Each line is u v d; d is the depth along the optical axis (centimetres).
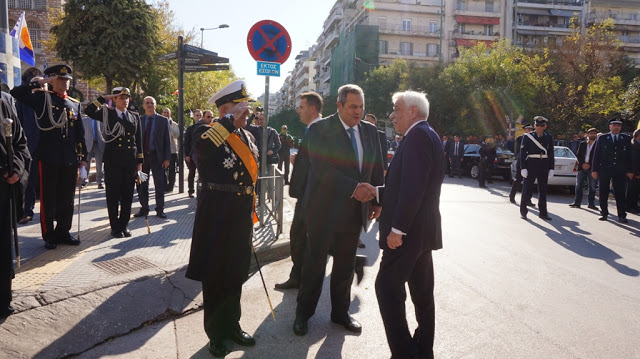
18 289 377
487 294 464
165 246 546
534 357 335
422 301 316
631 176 882
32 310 347
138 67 2361
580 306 436
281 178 621
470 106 3350
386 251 307
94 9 2173
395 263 301
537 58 3186
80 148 544
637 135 957
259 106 1069
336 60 6100
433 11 5931
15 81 693
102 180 1080
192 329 372
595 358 335
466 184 1647
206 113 909
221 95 342
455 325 388
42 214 512
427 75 3672
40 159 504
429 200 304
